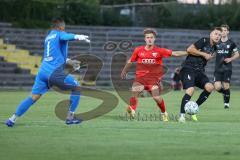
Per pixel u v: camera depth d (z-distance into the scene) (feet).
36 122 130.21
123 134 108.27
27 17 380.58
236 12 431.02
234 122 138.21
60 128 116.88
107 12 416.67
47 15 389.60
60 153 86.89
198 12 433.48
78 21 404.98
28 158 82.38
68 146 93.50
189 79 137.28
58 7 397.80
